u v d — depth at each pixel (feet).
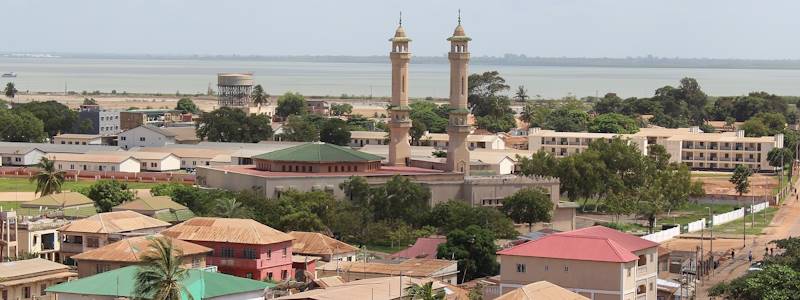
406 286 563.07
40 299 606.96
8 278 603.26
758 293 600.80
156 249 576.20
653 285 642.22
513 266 610.24
